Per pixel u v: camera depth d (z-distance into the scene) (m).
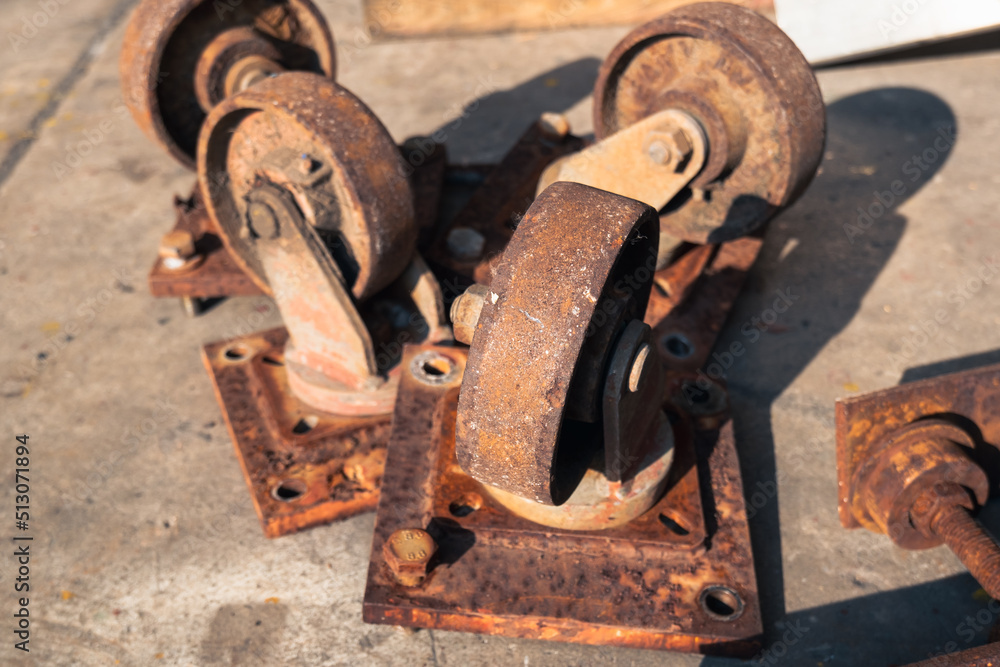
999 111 1.04
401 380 0.66
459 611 0.56
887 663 0.58
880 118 1.04
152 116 0.77
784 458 0.69
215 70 0.78
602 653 0.58
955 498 0.58
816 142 0.70
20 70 1.25
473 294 0.54
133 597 0.61
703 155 0.70
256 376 0.71
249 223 0.65
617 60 0.75
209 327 0.80
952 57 1.17
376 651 0.58
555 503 0.54
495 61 1.24
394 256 0.66
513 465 0.51
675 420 0.65
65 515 0.66
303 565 0.63
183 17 0.75
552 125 0.87
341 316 0.66
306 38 0.85
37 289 0.84
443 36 1.33
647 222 0.53
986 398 0.61
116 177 0.98
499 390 0.49
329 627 0.60
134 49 0.75
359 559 0.63
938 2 1.00
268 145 0.67
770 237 0.86
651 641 0.56
